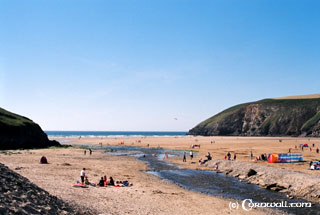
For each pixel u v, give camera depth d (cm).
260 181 3033
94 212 1517
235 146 8725
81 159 4981
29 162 3859
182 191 2589
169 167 4462
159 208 1841
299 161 4566
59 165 3722
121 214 1569
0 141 6819
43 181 2323
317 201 2289
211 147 8675
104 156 5941
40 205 1275
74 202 1628
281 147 8019
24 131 7675
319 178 2656
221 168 4153
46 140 8800
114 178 3042
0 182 1291
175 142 12294
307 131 18512
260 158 4928
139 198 2102
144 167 4334
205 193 2578
